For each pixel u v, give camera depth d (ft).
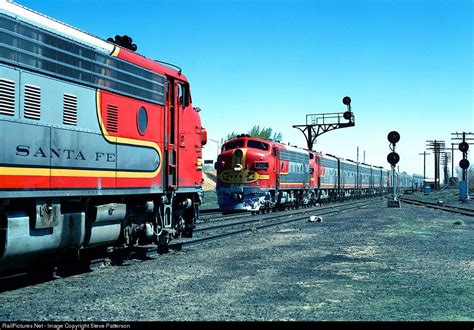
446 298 24.06
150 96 35.53
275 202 95.45
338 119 139.13
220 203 89.61
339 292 25.36
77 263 30.60
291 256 37.65
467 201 141.79
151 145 35.53
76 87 27.66
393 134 100.63
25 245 24.41
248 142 91.30
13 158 23.03
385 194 255.70
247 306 22.43
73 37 27.63
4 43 22.89
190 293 25.02
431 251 40.11
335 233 54.13
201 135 44.60
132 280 28.14
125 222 34.55
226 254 38.68
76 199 28.25
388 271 31.30
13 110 23.21
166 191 37.99
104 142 29.99
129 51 33.63
